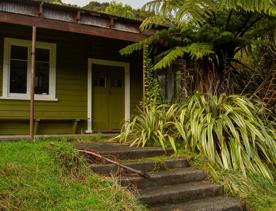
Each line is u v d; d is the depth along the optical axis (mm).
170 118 6531
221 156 5441
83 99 9500
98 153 5105
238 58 9445
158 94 9281
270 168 5660
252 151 5480
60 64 9172
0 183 3697
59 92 9125
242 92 7273
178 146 5965
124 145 6180
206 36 7984
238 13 8195
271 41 8492
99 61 9805
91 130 9562
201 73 7949
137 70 10555
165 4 8352
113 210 3562
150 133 6203
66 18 8016
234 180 5000
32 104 6723
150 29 9125
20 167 4098
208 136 5590
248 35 8422
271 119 6914
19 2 7445
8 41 8469
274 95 7250
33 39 7227
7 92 8422
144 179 4656
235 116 5812
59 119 9062
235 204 4496
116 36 8453
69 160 4457
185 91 7883
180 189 4625
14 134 8516
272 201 4762
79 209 3492
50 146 4832
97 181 4133
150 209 4184
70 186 3961
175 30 8539
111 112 10016
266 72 8031
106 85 10000
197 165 5406
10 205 3426
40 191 3693
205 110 6184
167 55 7805
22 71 8703
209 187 4793
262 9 7219
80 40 9500
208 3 7578
